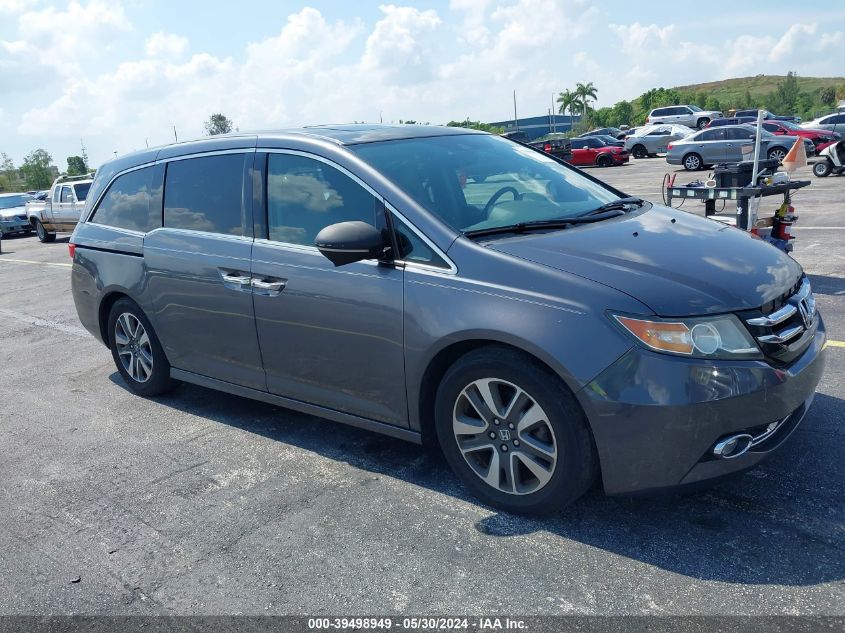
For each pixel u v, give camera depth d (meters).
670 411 2.73
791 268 3.33
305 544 3.19
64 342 7.41
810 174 20.06
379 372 3.51
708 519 3.09
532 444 3.08
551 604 2.65
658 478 2.84
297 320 3.79
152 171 4.82
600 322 2.83
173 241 4.51
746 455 2.85
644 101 112.50
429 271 3.28
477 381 3.18
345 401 3.76
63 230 19.27
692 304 2.82
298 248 3.82
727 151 25.12
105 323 5.41
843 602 2.52
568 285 2.94
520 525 3.18
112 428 4.79
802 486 3.28
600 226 3.52
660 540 2.97
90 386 5.78
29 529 3.53
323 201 3.76
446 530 3.19
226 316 4.19
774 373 2.83
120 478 4.02
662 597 2.63
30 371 6.40
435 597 2.75
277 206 3.97
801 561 2.76
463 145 4.19
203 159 4.46
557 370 2.87
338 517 3.39
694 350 2.76
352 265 3.54
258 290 3.95
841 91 110.00
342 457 4.04
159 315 4.71
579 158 32.47
